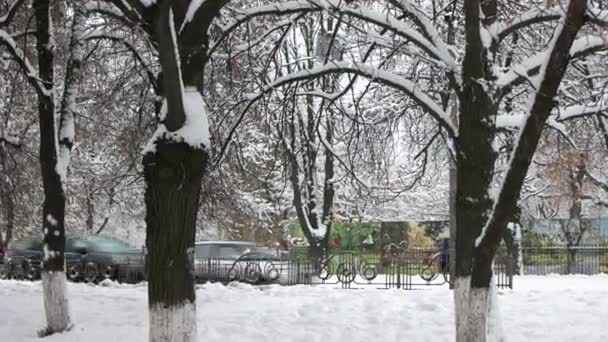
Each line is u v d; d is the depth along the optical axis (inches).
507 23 414.6
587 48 371.9
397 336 490.3
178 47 350.9
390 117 578.6
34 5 514.6
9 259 1107.3
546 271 1098.1
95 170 1114.7
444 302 624.1
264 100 524.1
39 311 619.5
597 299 655.8
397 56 547.2
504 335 470.6
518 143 308.3
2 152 656.4
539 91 306.0
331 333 498.9
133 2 360.8
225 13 516.4
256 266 903.7
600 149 747.4
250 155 954.7
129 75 583.2
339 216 1312.7
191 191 336.2
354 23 508.1
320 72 450.9
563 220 1150.3
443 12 525.7
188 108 339.9
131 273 991.0
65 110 525.7
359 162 683.4
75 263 1026.7
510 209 312.7
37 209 1173.7
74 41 528.1
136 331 503.2
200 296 710.5
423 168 598.2
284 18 543.8
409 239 1146.7
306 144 589.0
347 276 843.4
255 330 504.4
